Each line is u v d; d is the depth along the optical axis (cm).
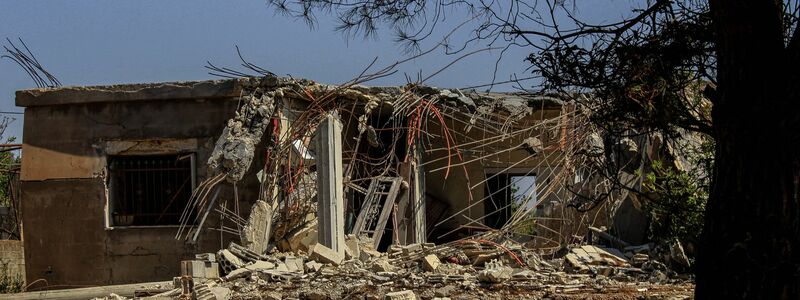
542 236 1778
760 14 621
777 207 605
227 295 1201
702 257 641
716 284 627
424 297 1154
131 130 1764
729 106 629
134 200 1784
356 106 1894
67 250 1778
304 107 1816
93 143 1778
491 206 2239
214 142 1730
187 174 1766
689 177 1295
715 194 637
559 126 1783
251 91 1711
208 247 1712
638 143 1556
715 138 648
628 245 1616
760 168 612
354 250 1595
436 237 2209
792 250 600
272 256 1514
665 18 772
